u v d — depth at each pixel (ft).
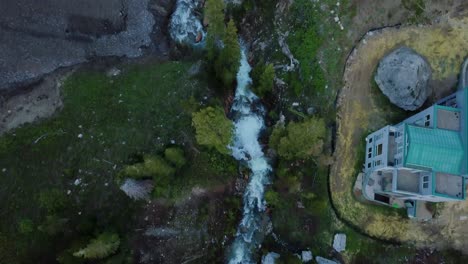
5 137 194.39
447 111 165.27
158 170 175.11
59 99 201.36
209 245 187.32
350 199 188.03
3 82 199.72
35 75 202.69
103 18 206.28
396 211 187.01
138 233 184.03
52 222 170.81
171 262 183.93
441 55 196.85
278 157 194.18
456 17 198.59
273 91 201.57
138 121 199.11
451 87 195.62
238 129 202.18
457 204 186.60
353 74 195.72
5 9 196.03
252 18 212.02
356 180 189.06
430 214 183.42
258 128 202.90
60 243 179.63
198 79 205.26
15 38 199.52
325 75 195.42
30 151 192.95
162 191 180.34
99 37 207.92
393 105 193.26
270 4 208.95
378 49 197.06
